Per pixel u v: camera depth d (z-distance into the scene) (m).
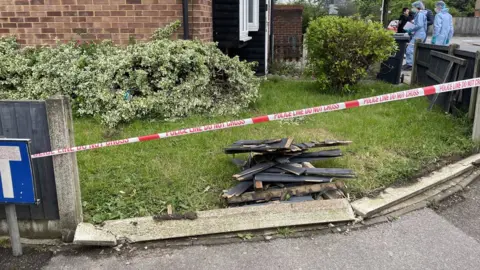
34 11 6.99
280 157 4.12
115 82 6.01
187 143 5.04
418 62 9.45
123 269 3.09
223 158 4.66
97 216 3.62
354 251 3.28
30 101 3.17
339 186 3.93
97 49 6.59
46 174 3.32
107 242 3.32
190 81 6.16
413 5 12.72
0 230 3.48
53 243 3.41
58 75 6.27
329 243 3.39
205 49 6.44
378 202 3.90
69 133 3.27
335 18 8.24
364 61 8.18
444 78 6.87
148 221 3.53
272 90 8.53
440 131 5.75
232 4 8.30
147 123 5.79
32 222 3.43
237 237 3.47
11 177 3.04
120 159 4.59
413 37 12.48
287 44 14.04
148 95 6.00
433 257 3.20
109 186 4.08
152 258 3.21
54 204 3.38
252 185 3.99
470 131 5.71
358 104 3.74
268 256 3.22
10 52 6.71
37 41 7.09
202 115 6.16
